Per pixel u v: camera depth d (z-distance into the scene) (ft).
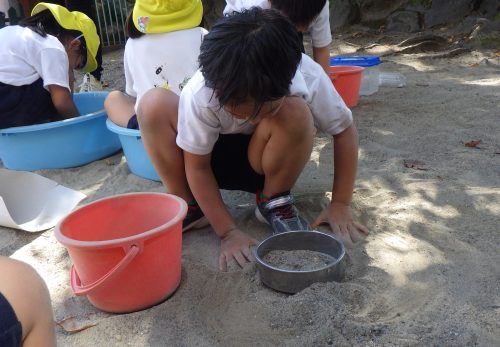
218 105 4.76
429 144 8.00
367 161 7.52
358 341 4.02
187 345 4.21
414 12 18.22
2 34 8.37
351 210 6.00
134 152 7.54
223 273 5.07
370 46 16.61
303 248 5.19
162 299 4.75
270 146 5.11
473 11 17.38
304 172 7.27
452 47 15.46
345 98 9.94
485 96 10.37
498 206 5.84
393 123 9.16
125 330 4.43
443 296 4.43
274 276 4.61
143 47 7.01
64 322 4.58
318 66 5.24
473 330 4.02
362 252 5.19
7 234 6.46
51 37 8.37
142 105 5.33
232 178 5.96
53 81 8.23
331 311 4.26
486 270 4.74
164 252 4.58
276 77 3.89
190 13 7.03
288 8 5.69
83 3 16.61
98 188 7.59
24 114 8.24
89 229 5.10
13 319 2.49
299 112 4.80
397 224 5.67
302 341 4.05
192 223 5.91
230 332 4.29
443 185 6.48
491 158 7.25
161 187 7.39
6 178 7.52
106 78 15.66
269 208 5.62
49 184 7.39
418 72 13.43
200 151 5.17
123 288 4.52
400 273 4.81
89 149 8.47
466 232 5.40
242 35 3.87
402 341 3.97
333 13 19.61
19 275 2.66
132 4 21.44
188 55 6.91
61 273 5.46
